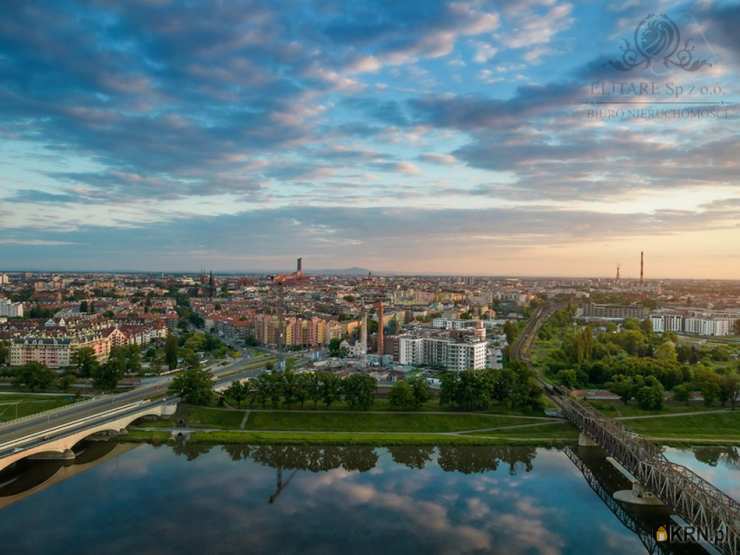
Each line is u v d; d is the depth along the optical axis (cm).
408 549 18012
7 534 18912
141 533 18962
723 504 16462
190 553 17612
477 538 18838
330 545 18188
